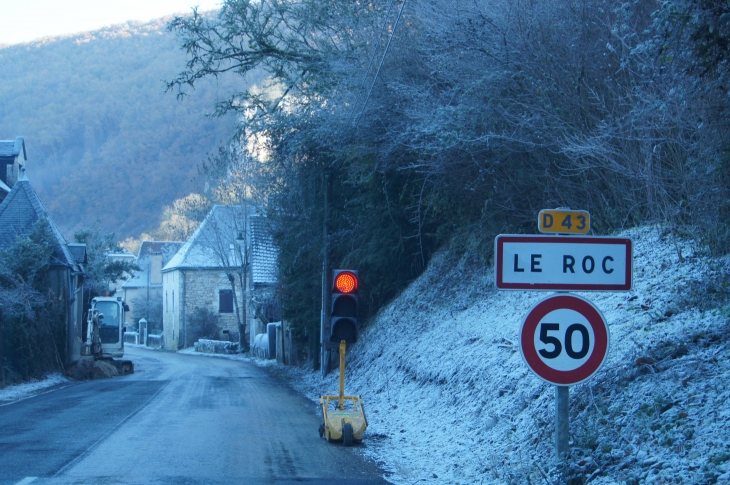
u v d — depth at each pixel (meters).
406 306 18.70
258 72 25.30
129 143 102.81
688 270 9.20
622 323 8.83
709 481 4.87
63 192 101.69
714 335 7.05
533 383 8.87
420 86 14.14
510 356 10.41
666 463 5.43
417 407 12.08
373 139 15.75
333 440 10.13
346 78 16.59
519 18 12.01
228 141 22.38
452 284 17.06
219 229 51.59
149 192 98.94
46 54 118.75
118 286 86.38
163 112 102.81
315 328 24.97
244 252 50.34
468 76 12.70
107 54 116.06
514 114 12.17
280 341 35.31
